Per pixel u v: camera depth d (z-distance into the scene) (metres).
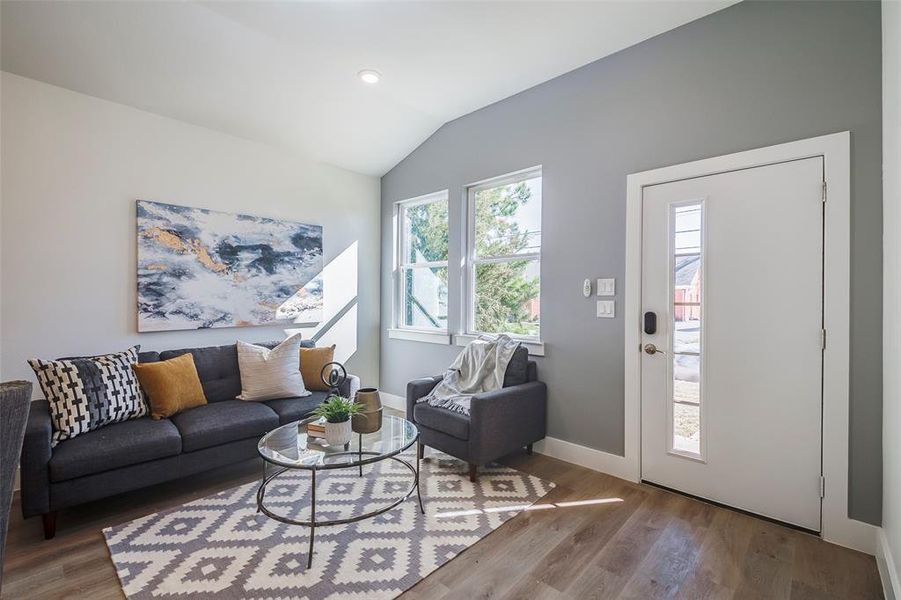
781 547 1.97
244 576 1.73
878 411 1.91
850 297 1.98
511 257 3.45
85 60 2.56
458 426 2.65
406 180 4.29
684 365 2.50
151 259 3.02
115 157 2.89
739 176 2.29
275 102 3.22
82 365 2.33
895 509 1.62
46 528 1.98
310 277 3.96
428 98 3.39
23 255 2.56
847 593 1.67
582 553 1.92
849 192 1.98
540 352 3.13
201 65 2.76
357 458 1.97
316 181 4.04
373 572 1.76
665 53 2.56
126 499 2.39
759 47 2.23
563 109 3.04
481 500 2.40
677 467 2.51
